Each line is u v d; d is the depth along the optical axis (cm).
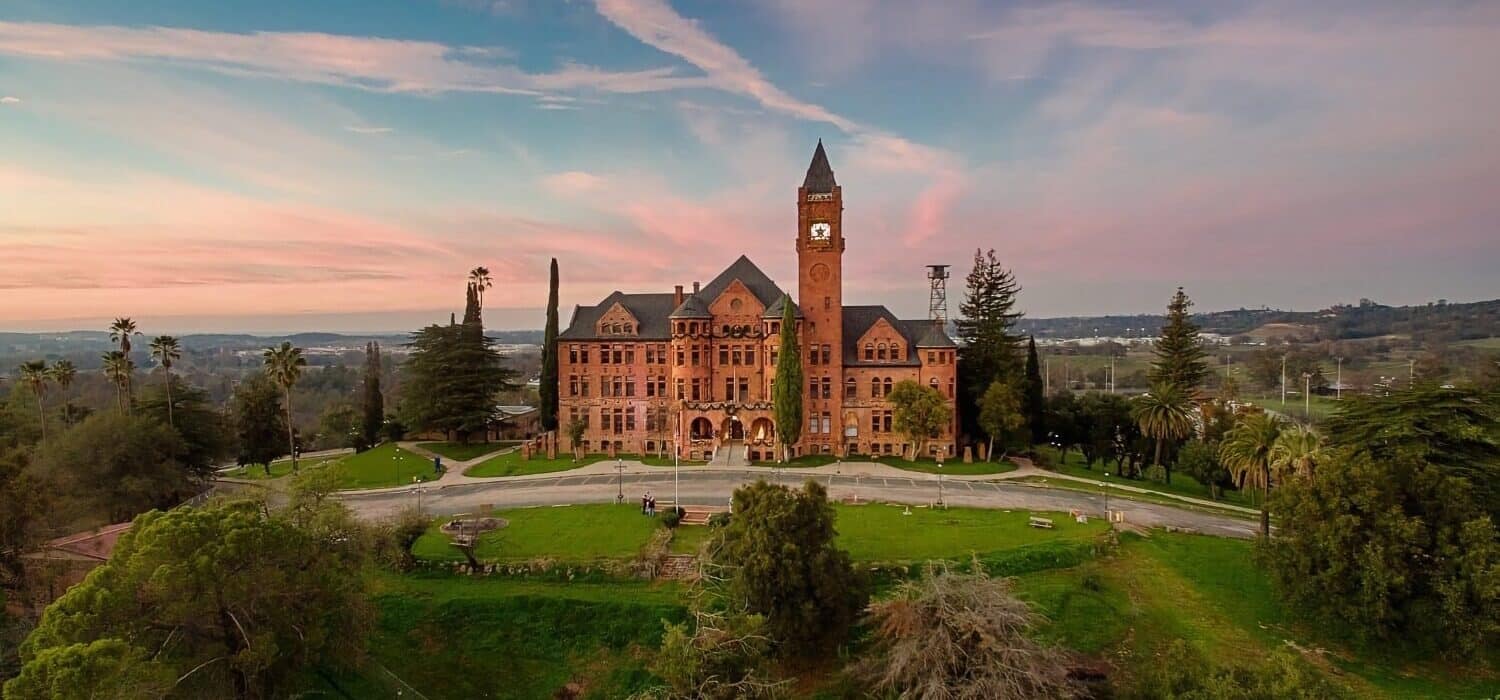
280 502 5897
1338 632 4506
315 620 3847
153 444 7106
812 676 4381
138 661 3005
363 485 8169
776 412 9275
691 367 9681
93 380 17850
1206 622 4816
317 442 13162
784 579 4141
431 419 10469
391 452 10044
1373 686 4188
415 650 4672
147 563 3350
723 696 3409
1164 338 11088
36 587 4597
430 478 8494
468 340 10769
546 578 5297
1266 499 5253
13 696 2677
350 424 13288
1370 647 4434
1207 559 5650
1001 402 9062
